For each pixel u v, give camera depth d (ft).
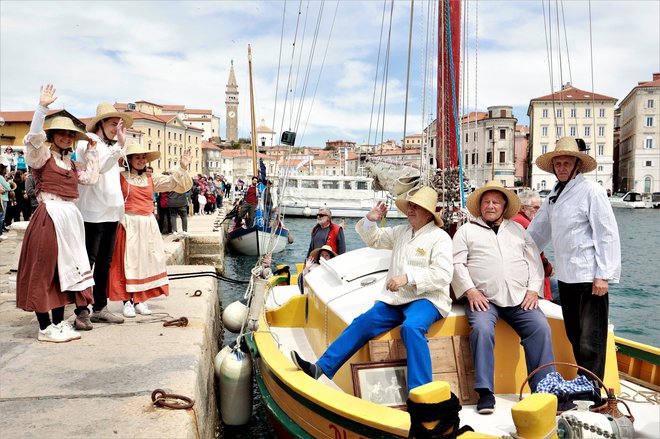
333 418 10.18
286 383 11.60
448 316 11.89
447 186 15.16
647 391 12.64
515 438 8.37
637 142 238.27
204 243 49.39
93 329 15.64
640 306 35.14
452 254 12.05
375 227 14.02
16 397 10.41
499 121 223.30
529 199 19.01
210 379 15.11
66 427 9.11
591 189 11.66
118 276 16.67
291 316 17.87
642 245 75.05
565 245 11.89
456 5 15.47
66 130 13.66
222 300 37.96
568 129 220.84
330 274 15.80
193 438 9.50
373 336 11.64
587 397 10.27
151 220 17.22
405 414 9.50
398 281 11.58
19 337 14.61
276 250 61.36
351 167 273.13
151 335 14.98
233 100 489.67
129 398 10.43
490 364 11.12
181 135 281.13
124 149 15.06
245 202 63.67
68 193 13.71
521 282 11.80
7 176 45.93
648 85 235.40
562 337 12.33
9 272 25.57
